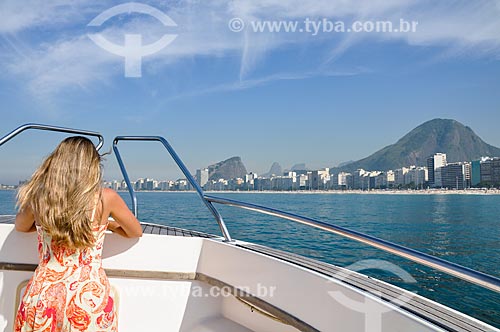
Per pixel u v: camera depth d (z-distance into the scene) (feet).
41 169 4.29
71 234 3.98
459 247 54.95
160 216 77.30
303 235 57.16
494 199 181.47
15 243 5.52
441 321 3.28
